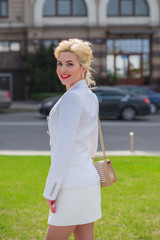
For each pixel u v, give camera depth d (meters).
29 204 4.32
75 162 2.10
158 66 26.12
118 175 5.66
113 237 3.41
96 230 3.57
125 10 25.83
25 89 26.53
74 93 2.09
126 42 26.14
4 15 25.80
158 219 3.87
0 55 26.17
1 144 9.18
